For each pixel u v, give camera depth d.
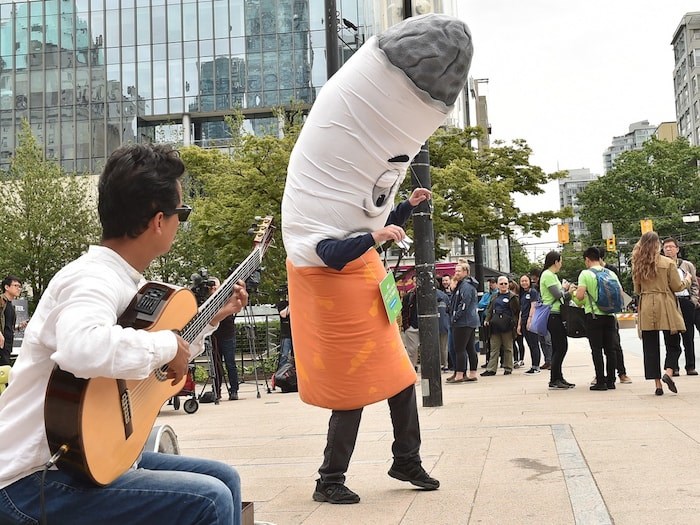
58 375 2.25
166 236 2.55
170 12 50.25
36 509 2.27
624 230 71.38
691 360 12.18
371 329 4.95
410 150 4.83
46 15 51.41
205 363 13.96
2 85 51.59
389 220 5.36
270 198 22.53
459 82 4.67
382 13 38.19
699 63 122.88
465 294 13.88
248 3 49.59
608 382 10.91
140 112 50.12
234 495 2.69
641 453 5.79
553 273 11.60
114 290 2.37
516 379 13.98
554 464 5.58
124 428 2.38
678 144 72.56
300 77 49.00
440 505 4.62
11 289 11.68
